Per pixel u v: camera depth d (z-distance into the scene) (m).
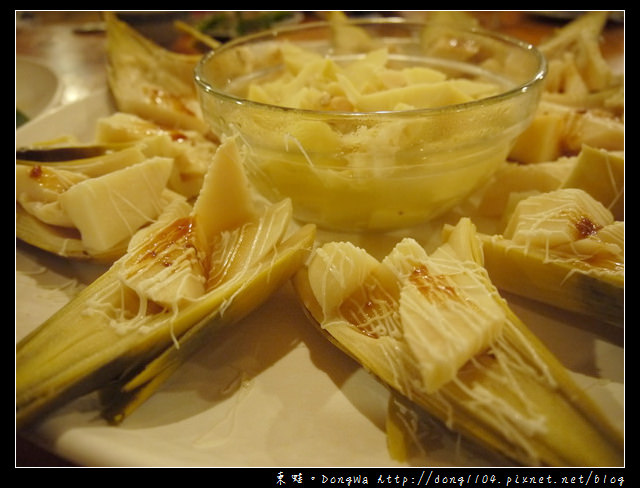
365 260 0.54
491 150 0.66
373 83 0.77
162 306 0.50
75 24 1.62
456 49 0.93
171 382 0.51
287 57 0.91
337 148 0.61
